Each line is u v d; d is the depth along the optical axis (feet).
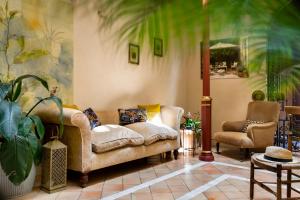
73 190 9.43
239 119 17.51
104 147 10.03
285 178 10.69
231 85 17.72
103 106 13.43
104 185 10.00
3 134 7.25
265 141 14.19
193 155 14.90
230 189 9.56
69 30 11.65
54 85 11.12
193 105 19.17
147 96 15.97
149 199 8.67
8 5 9.62
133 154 11.41
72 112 9.23
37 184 9.93
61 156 9.41
